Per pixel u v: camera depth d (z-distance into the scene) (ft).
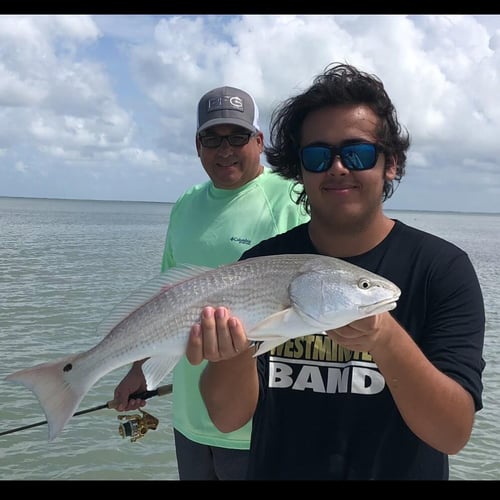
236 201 13.88
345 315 7.93
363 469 8.41
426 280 8.60
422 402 7.54
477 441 23.54
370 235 9.05
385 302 7.95
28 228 165.37
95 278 67.62
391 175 9.37
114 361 9.46
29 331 39.99
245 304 8.70
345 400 8.66
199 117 14.21
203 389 9.27
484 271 86.38
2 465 21.39
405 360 7.48
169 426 25.27
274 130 10.59
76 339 38.09
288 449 8.76
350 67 9.21
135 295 9.57
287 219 13.48
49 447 22.93
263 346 8.39
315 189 8.89
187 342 8.92
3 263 78.38
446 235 196.85
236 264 8.98
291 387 8.96
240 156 13.62
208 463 13.55
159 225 228.63
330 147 8.66
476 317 8.25
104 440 23.73
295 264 8.59
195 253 14.11
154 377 9.18
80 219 254.68
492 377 31.60
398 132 9.28
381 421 8.51
